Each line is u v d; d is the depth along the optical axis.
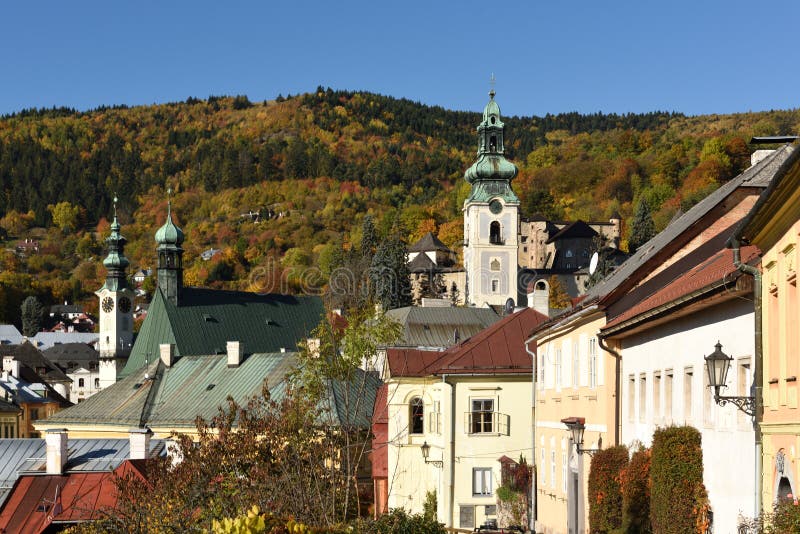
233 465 41.72
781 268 23.27
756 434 25.00
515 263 187.00
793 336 22.70
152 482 46.12
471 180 190.50
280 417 43.62
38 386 158.12
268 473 39.97
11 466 64.19
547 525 53.62
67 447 63.97
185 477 41.66
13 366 178.00
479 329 126.00
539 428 57.03
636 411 37.84
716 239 37.88
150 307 149.38
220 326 150.00
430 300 135.62
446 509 60.59
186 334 146.12
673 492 30.41
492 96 189.62
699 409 30.64
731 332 27.77
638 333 37.81
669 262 39.75
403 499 66.31
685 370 31.88
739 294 26.06
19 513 56.84
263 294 157.75
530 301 65.69
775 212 22.62
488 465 60.84
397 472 65.00
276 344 152.62
